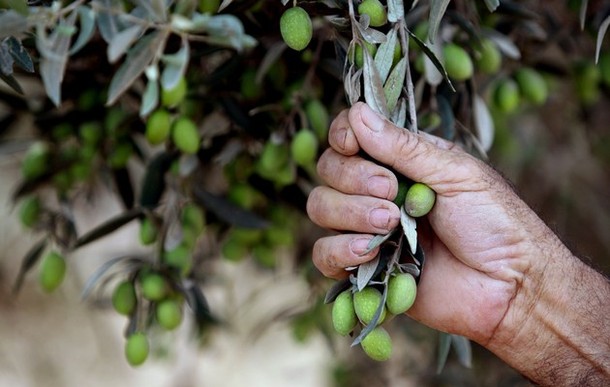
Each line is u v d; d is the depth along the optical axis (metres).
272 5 0.94
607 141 1.43
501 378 1.38
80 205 1.47
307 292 1.33
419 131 0.90
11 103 1.09
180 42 0.93
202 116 1.01
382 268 0.85
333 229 0.87
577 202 1.54
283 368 1.84
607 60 1.12
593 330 0.91
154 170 1.02
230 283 1.28
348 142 0.85
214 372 1.75
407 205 0.85
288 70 0.98
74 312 1.85
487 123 0.99
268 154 0.98
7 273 1.76
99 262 1.65
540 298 0.90
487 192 0.88
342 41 0.89
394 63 0.87
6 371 1.80
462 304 0.91
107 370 1.86
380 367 1.52
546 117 1.46
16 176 1.69
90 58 1.00
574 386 0.92
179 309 1.00
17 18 0.81
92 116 1.05
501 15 1.05
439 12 0.86
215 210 1.02
